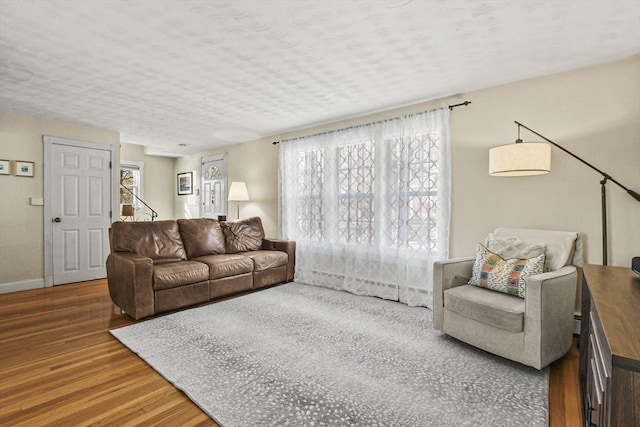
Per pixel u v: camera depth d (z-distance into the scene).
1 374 2.01
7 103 3.61
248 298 3.69
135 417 1.61
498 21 1.99
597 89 2.55
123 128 4.75
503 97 2.99
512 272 2.32
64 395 1.79
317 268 4.35
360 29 2.09
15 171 4.02
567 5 1.82
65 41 2.23
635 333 0.99
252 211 5.55
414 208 3.47
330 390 1.84
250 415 1.62
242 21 1.99
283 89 3.17
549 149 2.49
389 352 2.32
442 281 2.55
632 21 1.98
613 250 2.49
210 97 3.41
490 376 2.00
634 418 0.81
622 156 2.46
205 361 2.17
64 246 4.41
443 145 3.29
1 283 3.93
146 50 2.37
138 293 2.92
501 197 3.01
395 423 1.57
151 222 3.80
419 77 2.85
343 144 4.10
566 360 2.22
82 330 2.74
